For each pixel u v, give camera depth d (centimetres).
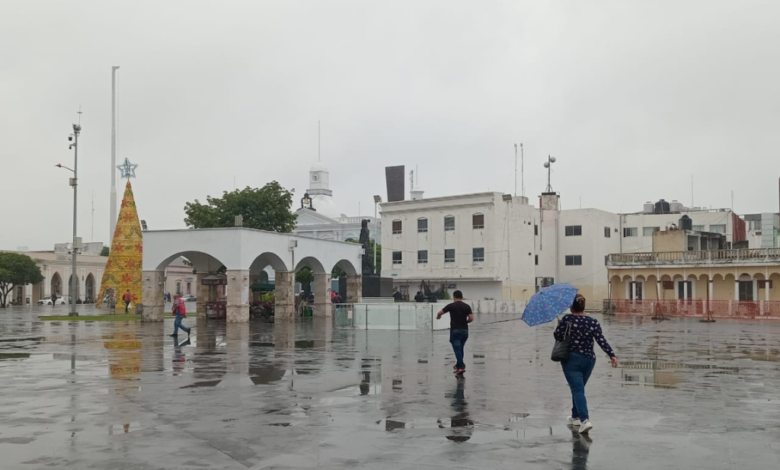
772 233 7006
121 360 1911
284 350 2233
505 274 6806
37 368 1714
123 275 6075
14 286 9019
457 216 6969
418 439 916
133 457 821
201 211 5881
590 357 984
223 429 979
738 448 865
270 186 6053
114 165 7188
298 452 846
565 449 859
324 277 4725
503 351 2234
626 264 6159
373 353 2138
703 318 5038
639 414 1095
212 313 4400
